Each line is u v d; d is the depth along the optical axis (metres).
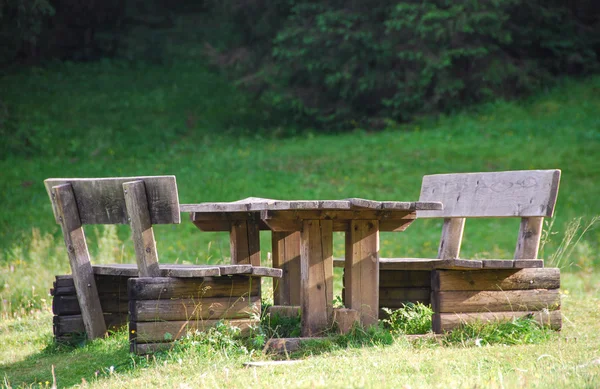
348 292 14.88
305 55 68.12
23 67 78.88
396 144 58.19
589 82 72.25
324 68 68.25
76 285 15.96
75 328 16.59
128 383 11.81
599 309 18.80
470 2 64.62
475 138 58.19
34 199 47.53
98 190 15.03
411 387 9.96
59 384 13.05
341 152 57.09
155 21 92.50
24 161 56.50
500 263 14.57
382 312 16.56
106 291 16.58
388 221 15.59
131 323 13.66
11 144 58.66
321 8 68.56
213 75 82.06
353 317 14.59
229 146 61.53
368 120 67.62
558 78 74.25
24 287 25.34
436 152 54.69
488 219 43.12
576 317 17.89
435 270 14.85
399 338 14.47
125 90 75.56
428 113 66.44
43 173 53.47
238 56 72.25
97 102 71.06
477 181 17.89
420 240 38.47
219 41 88.31
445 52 64.50
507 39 66.81
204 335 13.80
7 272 26.62
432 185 19.34
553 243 37.12
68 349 16.20
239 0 75.69
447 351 13.41
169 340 13.73
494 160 51.88
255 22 77.06
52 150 59.22
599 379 10.11
